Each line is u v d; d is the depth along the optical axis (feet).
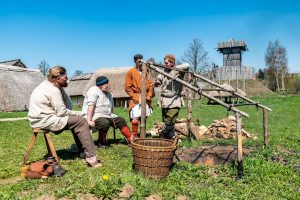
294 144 30.89
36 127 20.75
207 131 35.78
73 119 20.86
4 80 98.02
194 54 157.89
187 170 20.26
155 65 23.54
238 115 19.30
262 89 187.01
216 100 19.56
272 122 54.80
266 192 17.39
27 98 101.86
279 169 21.02
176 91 27.55
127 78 28.84
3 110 94.17
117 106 118.01
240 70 192.24
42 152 26.58
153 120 53.93
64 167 20.84
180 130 30.73
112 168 20.70
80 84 158.10
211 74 161.99
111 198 15.52
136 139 20.63
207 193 16.39
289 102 118.11
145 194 16.06
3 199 15.38
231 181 18.54
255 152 25.71
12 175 19.67
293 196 16.72
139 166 18.95
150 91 29.07
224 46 215.31
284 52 266.98
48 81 21.36
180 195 16.38
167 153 18.54
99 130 27.27
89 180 17.16
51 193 16.02
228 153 24.47
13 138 34.17
